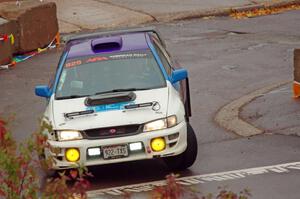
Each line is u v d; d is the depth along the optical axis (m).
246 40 58.72
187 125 28.17
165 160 28.31
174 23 68.25
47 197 15.17
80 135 26.34
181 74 28.64
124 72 28.88
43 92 28.75
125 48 29.94
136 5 73.75
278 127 33.78
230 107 38.38
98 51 29.88
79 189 16.16
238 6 72.19
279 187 25.59
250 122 35.19
